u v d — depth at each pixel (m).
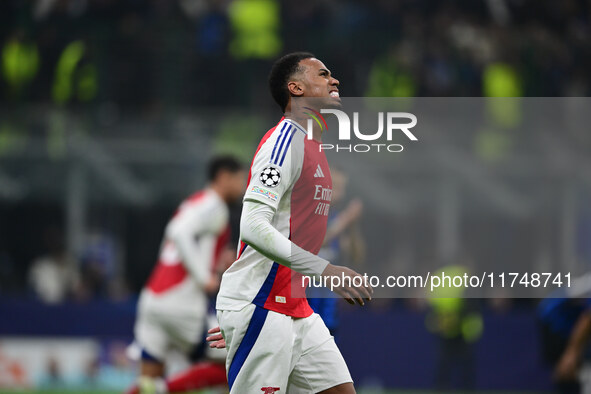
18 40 49.97
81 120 43.28
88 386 40.88
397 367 41.19
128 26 51.59
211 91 51.81
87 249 42.94
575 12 59.75
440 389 40.34
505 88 53.97
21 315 41.16
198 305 23.81
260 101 52.12
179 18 52.41
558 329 22.38
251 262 13.09
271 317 12.92
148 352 23.84
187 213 23.72
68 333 41.09
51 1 52.81
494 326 41.12
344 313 41.41
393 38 54.56
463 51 54.12
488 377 40.88
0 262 44.09
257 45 52.22
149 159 43.06
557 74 55.84
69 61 49.81
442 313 39.50
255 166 12.78
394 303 42.16
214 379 23.47
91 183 43.00
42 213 44.31
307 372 13.31
